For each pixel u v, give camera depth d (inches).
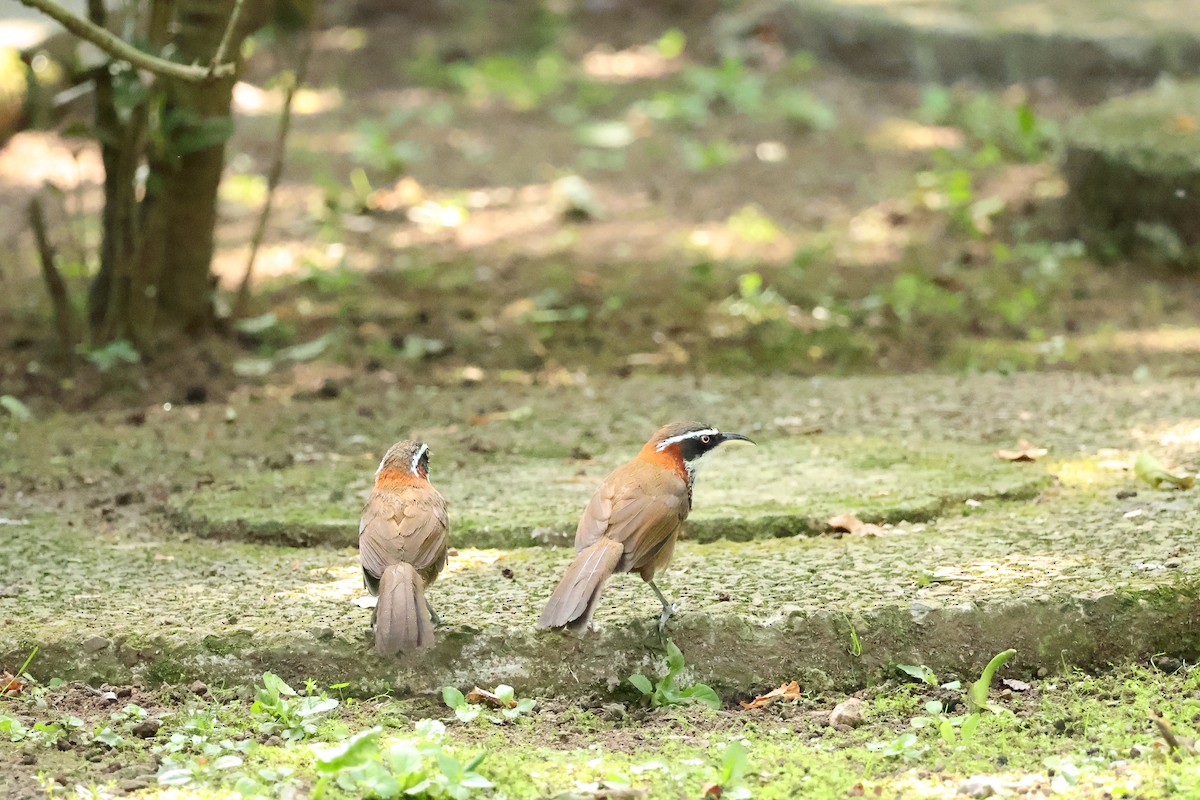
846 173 865.5
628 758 273.0
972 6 1079.0
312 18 578.2
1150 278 680.4
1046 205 770.2
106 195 566.3
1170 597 316.8
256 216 802.8
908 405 515.5
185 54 528.7
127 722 284.5
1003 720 288.2
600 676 305.4
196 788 255.9
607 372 582.2
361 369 580.4
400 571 283.0
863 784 260.2
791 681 307.6
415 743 271.3
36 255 717.9
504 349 603.5
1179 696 297.1
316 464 459.5
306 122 1015.6
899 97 1016.2
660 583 336.5
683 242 748.0
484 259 726.5
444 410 522.6
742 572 343.9
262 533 392.8
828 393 538.0
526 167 906.7
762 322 631.2
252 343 600.7
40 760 266.7
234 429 501.4
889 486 410.9
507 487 426.0
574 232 772.0
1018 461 437.4
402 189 852.0
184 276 588.7
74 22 358.3
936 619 311.6
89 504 426.9
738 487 415.2
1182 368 561.6
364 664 303.1
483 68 1127.0
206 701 296.2
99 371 564.4
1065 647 312.5
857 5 1081.4
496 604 324.8
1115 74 979.9
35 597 340.2
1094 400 510.0
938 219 772.0
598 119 1013.8
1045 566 337.1
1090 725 285.3
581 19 1224.8
